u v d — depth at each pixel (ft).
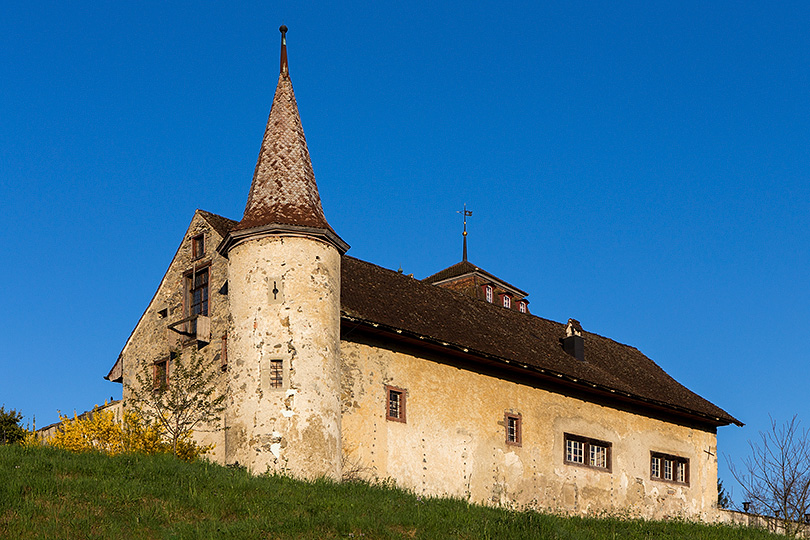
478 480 86.33
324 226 76.43
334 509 58.90
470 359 88.63
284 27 88.02
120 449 77.56
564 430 96.02
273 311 73.82
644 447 104.53
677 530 77.87
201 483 61.87
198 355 84.58
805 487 107.24
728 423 113.39
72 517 53.31
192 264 89.10
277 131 81.97
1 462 62.95
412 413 82.84
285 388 71.87
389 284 92.27
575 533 63.36
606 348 115.96
